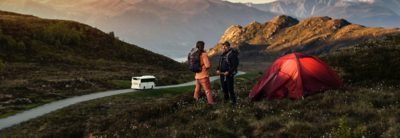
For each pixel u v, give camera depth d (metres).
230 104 17.09
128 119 17.91
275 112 15.27
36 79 62.84
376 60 22.45
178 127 15.23
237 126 14.34
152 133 15.04
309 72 17.42
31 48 106.25
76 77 71.00
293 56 17.91
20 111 38.09
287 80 17.44
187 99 19.58
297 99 16.88
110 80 68.81
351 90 17.14
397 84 17.66
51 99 46.81
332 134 11.97
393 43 32.53
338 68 22.72
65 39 123.88
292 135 12.78
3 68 72.06
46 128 28.92
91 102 43.84
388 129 11.98
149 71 103.75
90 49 126.94
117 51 134.50
